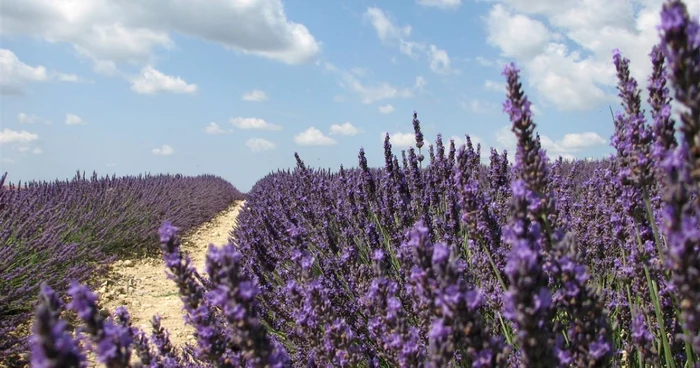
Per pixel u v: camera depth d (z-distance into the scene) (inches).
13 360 166.1
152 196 489.1
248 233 268.7
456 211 174.7
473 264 145.3
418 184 223.1
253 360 78.7
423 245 80.2
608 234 158.2
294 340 151.2
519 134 82.0
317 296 105.6
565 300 73.3
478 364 72.4
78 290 65.5
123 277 288.7
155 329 110.2
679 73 58.0
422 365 85.7
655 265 95.7
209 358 88.4
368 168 229.1
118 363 65.2
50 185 439.5
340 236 223.3
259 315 170.9
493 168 204.2
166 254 89.1
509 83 82.7
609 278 146.7
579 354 73.3
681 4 57.7
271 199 358.3
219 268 80.6
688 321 57.0
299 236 145.3
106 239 338.3
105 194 426.6
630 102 94.3
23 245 234.8
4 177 251.1
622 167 102.3
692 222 56.1
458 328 73.9
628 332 115.5
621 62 95.7
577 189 280.2
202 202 629.3
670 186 60.6
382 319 96.4
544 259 81.7
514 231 77.4
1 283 201.8
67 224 315.6
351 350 101.8
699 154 57.0
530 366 64.9
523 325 63.5
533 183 81.2
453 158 215.2
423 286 79.6
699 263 56.1
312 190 276.1
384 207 211.3
